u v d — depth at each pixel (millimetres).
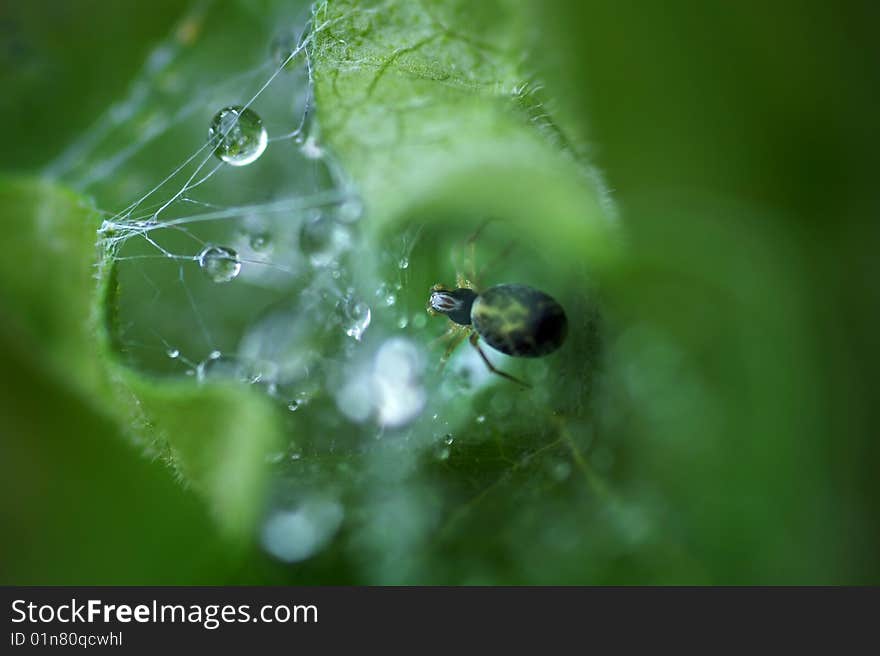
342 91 76
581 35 78
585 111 79
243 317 81
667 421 80
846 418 79
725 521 79
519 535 78
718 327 80
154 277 80
